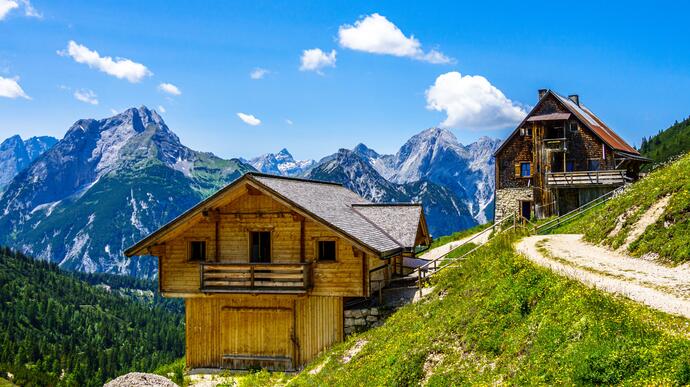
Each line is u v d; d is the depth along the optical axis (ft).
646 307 47.98
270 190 97.40
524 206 209.56
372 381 62.13
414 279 107.14
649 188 95.45
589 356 39.96
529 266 65.16
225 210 103.96
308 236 99.09
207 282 100.01
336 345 92.73
